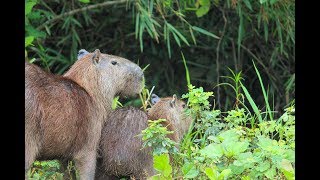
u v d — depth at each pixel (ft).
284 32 57.67
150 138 31.89
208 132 35.50
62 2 55.52
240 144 31.68
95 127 34.30
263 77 60.95
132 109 35.42
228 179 31.58
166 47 61.31
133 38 61.31
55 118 32.27
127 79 36.24
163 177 31.19
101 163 35.14
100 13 60.08
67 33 58.95
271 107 59.36
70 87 33.55
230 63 60.59
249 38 60.49
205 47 60.08
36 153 31.91
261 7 52.42
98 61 35.58
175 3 55.16
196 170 31.63
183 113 37.70
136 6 50.93
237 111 36.52
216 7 59.21
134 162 34.65
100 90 35.29
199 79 60.75
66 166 35.14
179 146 36.96
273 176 31.04
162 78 61.72
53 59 55.42
